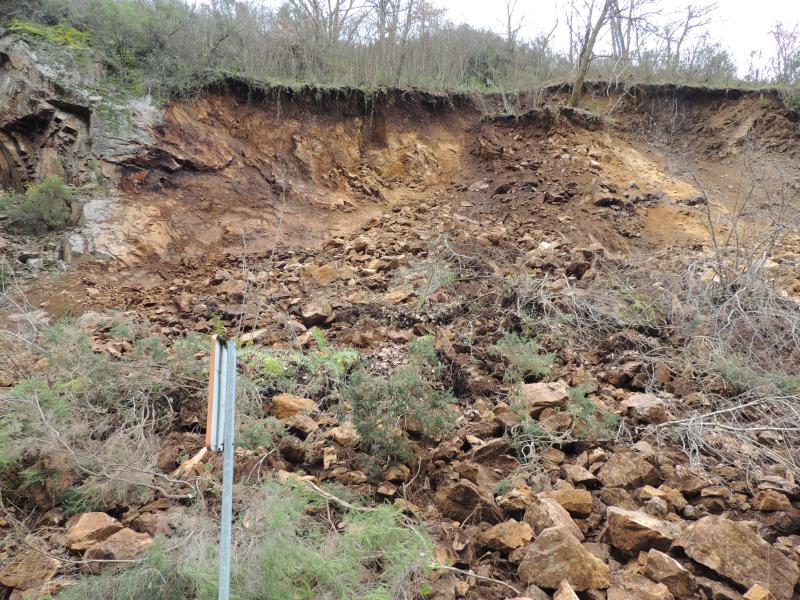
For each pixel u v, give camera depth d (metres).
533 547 2.19
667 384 3.87
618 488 2.70
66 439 2.80
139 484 2.61
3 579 2.18
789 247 7.04
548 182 9.91
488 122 11.73
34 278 6.57
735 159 12.08
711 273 5.36
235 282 6.32
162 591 1.95
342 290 5.85
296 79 10.64
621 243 8.04
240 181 8.78
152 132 8.26
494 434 3.23
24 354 4.01
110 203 7.58
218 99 9.40
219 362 1.75
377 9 12.40
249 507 2.41
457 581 2.13
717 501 2.65
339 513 2.51
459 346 4.43
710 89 13.25
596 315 4.79
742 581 2.09
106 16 9.05
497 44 14.64
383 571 2.12
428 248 6.88
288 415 3.37
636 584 2.10
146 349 4.18
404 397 2.99
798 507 2.66
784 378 3.63
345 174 10.02
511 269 6.04
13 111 8.29
